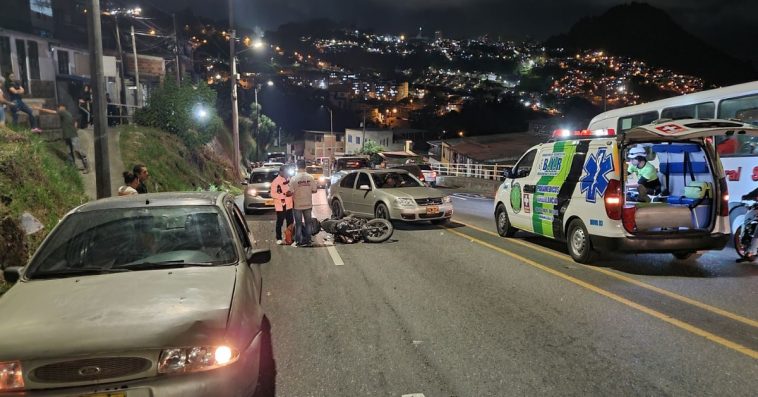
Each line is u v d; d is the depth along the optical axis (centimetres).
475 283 714
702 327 516
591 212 787
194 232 441
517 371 424
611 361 439
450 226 1286
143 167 834
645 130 725
